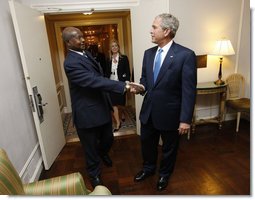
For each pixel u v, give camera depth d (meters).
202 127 3.37
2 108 1.74
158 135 2.02
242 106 2.97
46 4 2.76
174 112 1.74
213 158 2.47
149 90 1.81
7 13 2.09
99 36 4.93
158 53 1.75
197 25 2.95
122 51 4.51
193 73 1.61
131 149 2.80
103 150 2.30
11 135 1.85
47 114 2.52
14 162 1.83
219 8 2.97
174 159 1.94
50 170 2.44
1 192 0.99
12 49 2.11
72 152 2.83
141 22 2.66
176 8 2.81
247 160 2.40
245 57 3.28
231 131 3.17
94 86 1.74
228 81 3.19
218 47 2.90
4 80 1.85
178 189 1.98
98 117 1.88
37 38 2.42
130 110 4.40
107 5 2.90
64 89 4.48
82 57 1.76
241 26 3.12
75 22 4.18
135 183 2.10
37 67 2.35
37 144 2.50
